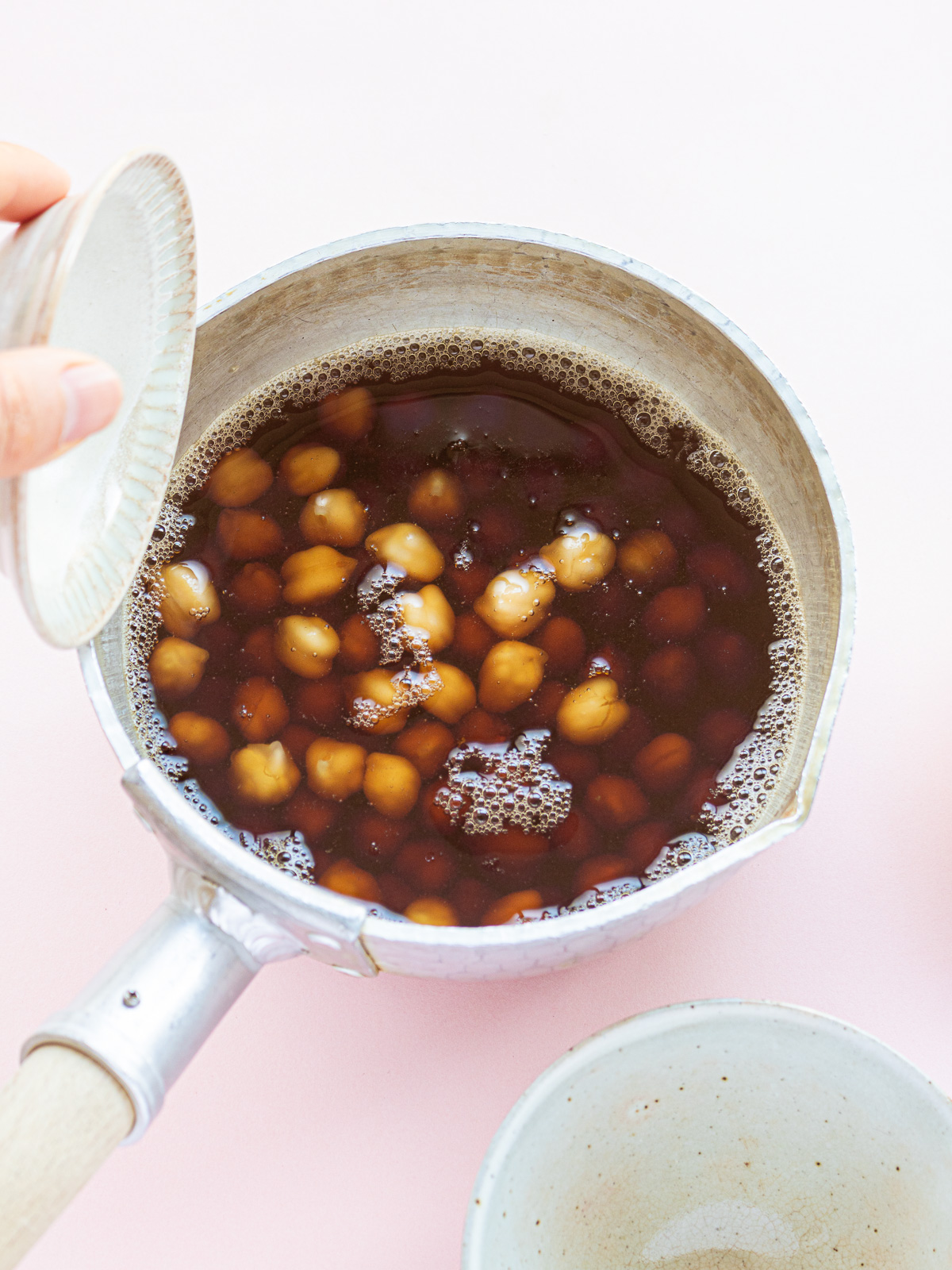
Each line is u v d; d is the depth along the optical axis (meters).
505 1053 0.42
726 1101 0.40
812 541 0.38
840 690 0.35
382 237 0.38
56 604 0.34
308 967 0.43
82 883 0.43
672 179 0.47
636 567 0.40
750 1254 0.40
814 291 0.46
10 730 0.44
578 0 0.48
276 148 0.47
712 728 0.39
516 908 0.38
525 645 0.39
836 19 0.48
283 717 0.39
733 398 0.40
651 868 0.38
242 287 0.38
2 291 0.33
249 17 0.48
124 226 0.34
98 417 0.33
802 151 0.47
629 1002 0.43
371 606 0.40
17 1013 0.43
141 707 0.39
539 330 0.41
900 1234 0.39
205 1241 0.42
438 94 0.48
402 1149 0.42
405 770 0.38
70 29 0.48
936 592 0.45
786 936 0.43
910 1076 0.38
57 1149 0.33
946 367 0.46
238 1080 0.42
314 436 0.41
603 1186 0.40
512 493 0.41
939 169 0.47
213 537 0.40
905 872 0.43
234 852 0.34
